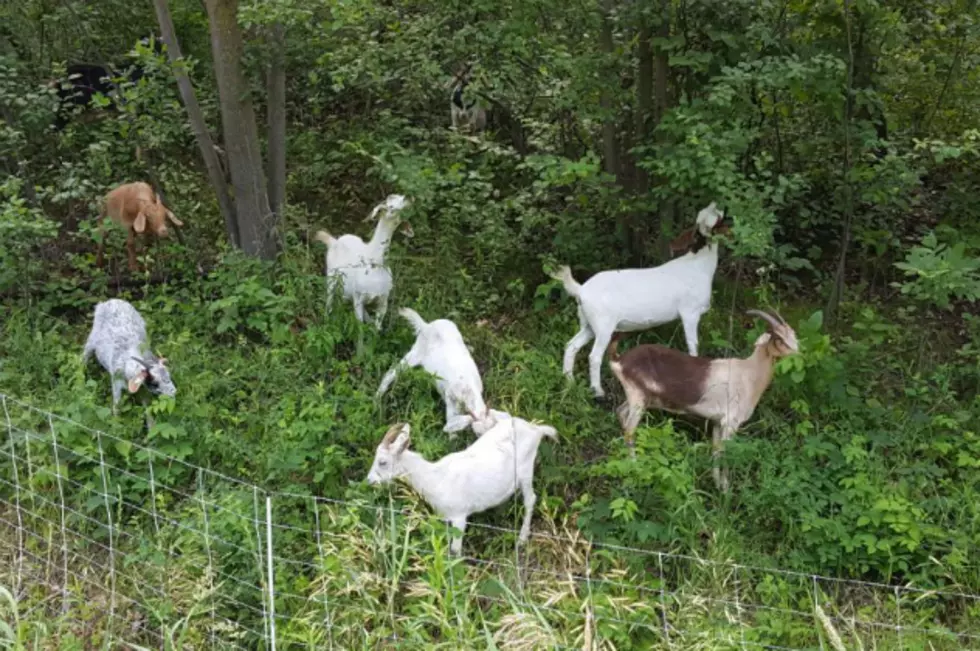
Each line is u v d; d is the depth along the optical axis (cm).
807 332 571
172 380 575
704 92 685
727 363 562
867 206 774
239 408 584
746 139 631
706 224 617
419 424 556
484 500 493
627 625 442
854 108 707
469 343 662
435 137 834
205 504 486
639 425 586
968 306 736
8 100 711
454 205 721
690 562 487
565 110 755
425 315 673
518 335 689
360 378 622
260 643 440
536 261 764
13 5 795
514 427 509
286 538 479
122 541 501
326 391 591
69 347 634
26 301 669
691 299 624
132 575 474
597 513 504
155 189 792
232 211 731
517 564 479
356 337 644
